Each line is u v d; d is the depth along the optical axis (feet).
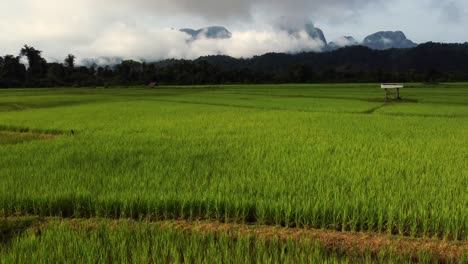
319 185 26.53
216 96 183.42
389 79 360.89
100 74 448.65
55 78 394.11
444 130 58.54
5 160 36.17
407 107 112.78
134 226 21.70
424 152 39.06
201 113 94.43
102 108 115.14
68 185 27.17
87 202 24.36
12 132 67.36
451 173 29.94
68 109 112.57
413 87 236.02
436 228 20.42
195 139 49.49
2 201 24.56
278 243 19.65
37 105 142.10
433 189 25.21
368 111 99.55
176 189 26.30
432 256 18.58
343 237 20.53
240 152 39.96
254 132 56.65
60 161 35.68
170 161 35.50
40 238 19.72
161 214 23.58
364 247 19.43
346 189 25.96
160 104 133.18
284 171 30.63
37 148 42.68
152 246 18.49
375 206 22.12
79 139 49.90
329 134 54.08
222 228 21.71
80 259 17.13
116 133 56.54
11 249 18.53
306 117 81.76
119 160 36.17
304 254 17.47
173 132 57.31
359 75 381.81
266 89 251.60
